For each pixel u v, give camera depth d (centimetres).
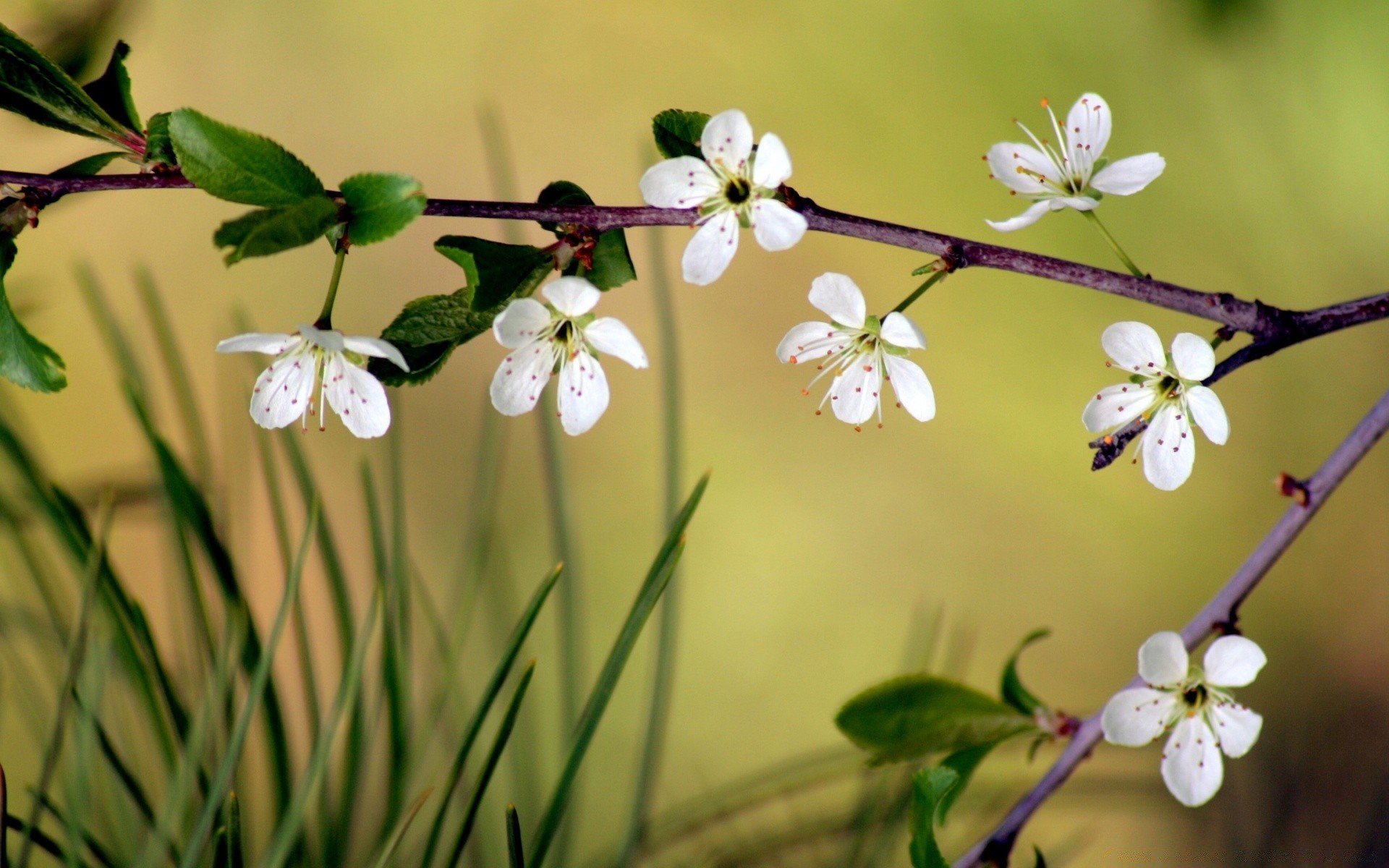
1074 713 120
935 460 130
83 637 77
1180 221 128
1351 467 79
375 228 78
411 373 79
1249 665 79
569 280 79
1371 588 116
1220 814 95
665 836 81
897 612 127
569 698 81
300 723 99
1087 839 101
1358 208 124
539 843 77
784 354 81
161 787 79
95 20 84
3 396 80
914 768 81
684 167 79
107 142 79
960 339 131
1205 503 122
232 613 78
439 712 80
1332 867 101
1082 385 127
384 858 76
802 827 81
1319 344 121
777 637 128
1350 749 110
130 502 82
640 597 77
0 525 80
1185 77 129
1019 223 80
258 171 78
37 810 76
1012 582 126
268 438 79
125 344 80
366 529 124
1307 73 126
